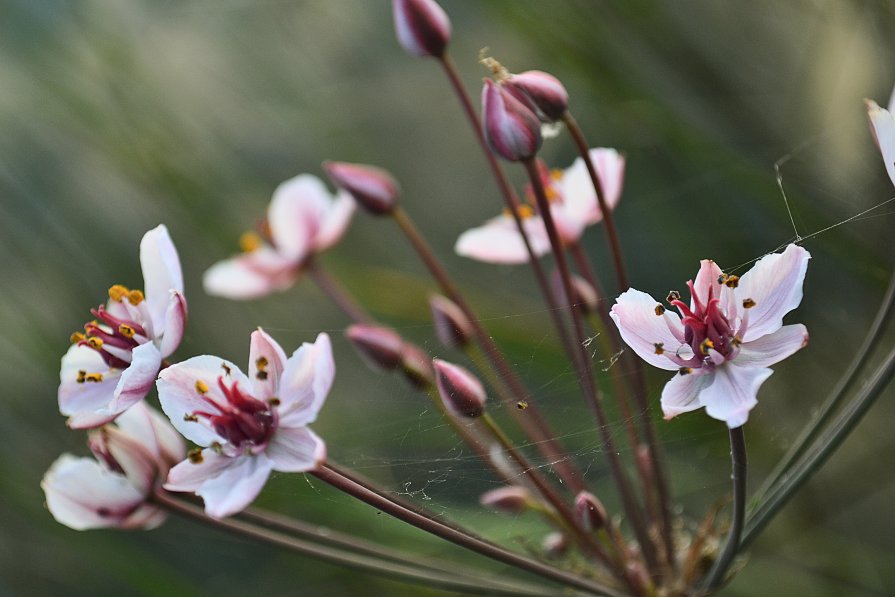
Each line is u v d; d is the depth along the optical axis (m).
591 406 0.47
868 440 0.55
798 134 0.56
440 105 0.73
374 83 0.72
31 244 0.61
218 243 0.61
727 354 0.44
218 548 0.58
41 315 0.60
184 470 0.45
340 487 0.44
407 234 0.50
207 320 0.63
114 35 0.63
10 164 0.62
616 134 0.58
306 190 0.56
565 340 0.48
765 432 0.54
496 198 0.71
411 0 0.49
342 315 0.62
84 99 0.61
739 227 0.55
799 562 0.55
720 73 0.56
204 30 0.71
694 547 0.48
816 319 0.55
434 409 0.48
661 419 0.48
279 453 0.45
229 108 0.69
